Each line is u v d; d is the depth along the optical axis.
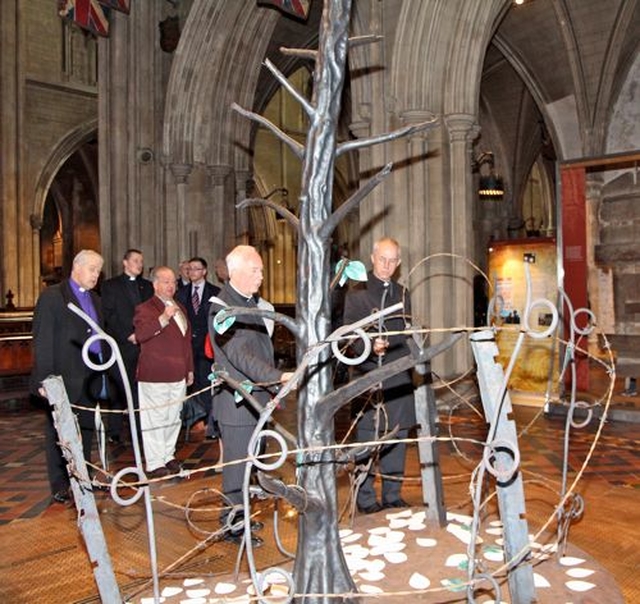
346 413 7.58
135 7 10.98
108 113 11.11
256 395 3.30
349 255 22.97
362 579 2.43
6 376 10.17
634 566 2.69
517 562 2.17
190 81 10.93
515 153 20.22
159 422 5.11
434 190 8.16
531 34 13.96
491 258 8.49
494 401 2.14
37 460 6.09
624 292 11.59
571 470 5.05
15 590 2.71
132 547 3.14
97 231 31.12
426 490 3.02
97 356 4.82
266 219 26.16
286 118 26.67
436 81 8.11
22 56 21.92
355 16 8.41
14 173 21.67
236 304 3.25
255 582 1.88
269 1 9.66
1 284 21.44
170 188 11.12
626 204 11.73
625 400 7.95
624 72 13.44
